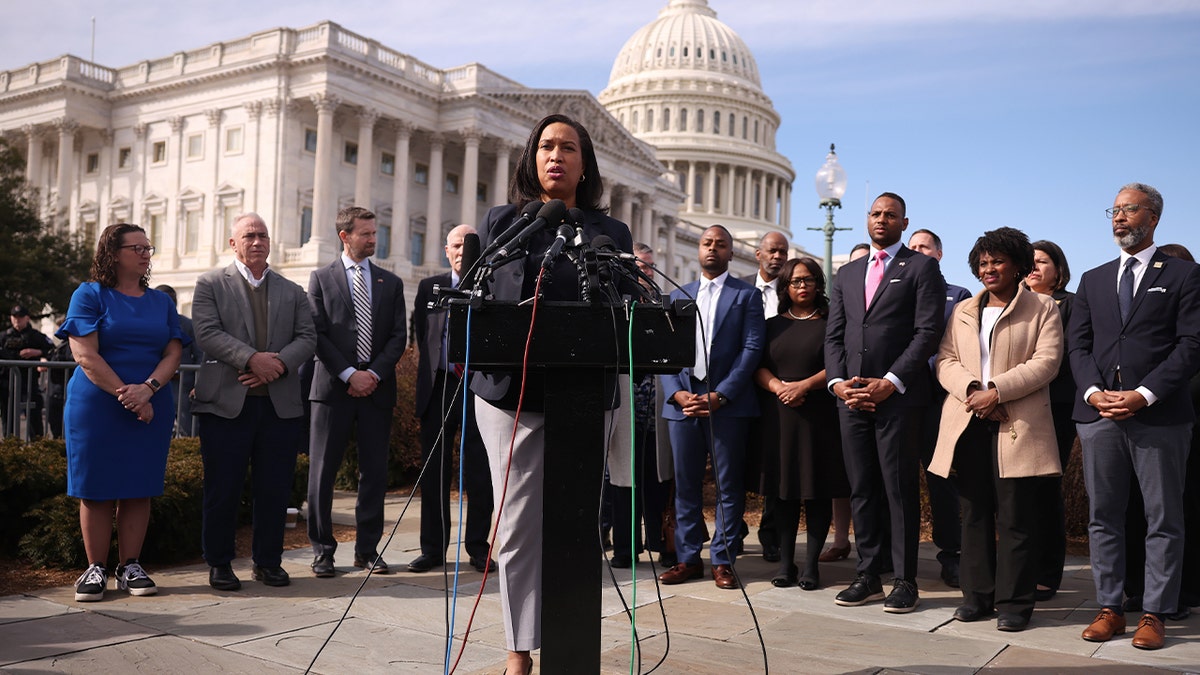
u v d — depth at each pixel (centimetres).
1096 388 556
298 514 945
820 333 688
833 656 490
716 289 700
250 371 636
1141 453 545
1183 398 548
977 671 468
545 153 390
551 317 312
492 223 401
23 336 1520
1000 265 593
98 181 5903
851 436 631
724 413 679
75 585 627
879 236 647
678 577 684
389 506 1098
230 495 631
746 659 481
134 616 547
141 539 629
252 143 5225
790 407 675
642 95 10369
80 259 3981
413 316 816
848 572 743
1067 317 703
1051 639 539
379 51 5416
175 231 5506
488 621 551
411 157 5891
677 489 697
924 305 622
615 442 420
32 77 5862
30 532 684
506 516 378
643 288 341
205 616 550
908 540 611
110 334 610
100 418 596
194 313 646
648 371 328
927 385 626
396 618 553
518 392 366
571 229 328
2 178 3847
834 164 1439
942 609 612
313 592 625
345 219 730
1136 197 558
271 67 5153
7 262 3594
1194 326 539
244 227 665
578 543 323
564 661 323
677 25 10862
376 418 707
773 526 788
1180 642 540
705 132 10356
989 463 589
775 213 10956
